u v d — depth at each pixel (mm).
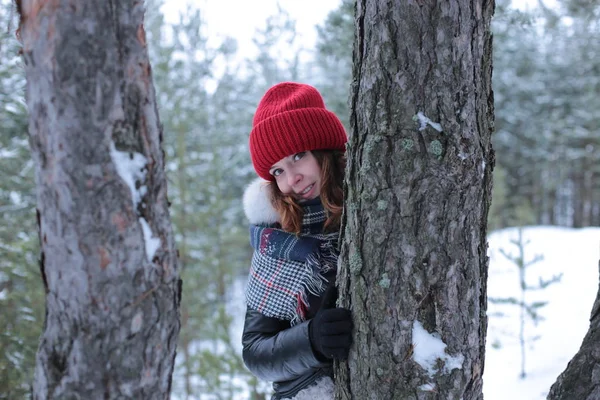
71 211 822
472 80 1093
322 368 1420
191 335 7430
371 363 1153
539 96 14156
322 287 1432
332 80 6766
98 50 800
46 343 900
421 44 1064
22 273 4289
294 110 1525
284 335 1324
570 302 4688
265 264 1515
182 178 7742
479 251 1157
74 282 844
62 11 782
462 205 1093
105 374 863
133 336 871
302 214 1524
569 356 3725
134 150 853
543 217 16312
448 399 1118
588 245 6281
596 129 13234
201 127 10375
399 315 1115
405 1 1061
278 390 1511
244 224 10781
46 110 812
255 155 1577
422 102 1074
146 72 869
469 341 1137
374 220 1121
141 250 865
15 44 4504
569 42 13898
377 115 1106
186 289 7344
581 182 15977
